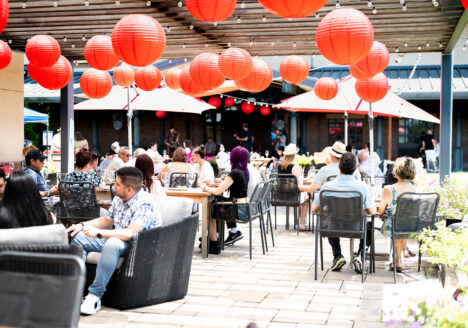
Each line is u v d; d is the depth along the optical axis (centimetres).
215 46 949
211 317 386
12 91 1048
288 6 340
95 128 2098
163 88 1108
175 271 423
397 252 535
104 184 621
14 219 339
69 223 584
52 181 903
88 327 359
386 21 747
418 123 1947
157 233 402
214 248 619
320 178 652
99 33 864
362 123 1978
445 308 223
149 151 1230
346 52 419
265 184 630
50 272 208
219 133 2138
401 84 1753
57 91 1758
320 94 773
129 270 394
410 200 492
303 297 441
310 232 784
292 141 1800
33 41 577
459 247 364
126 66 776
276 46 938
